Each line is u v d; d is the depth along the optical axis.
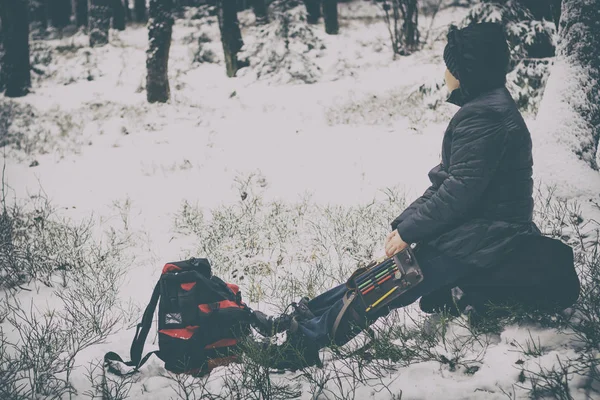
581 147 5.60
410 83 13.88
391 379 3.21
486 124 2.87
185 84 15.95
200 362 3.50
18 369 3.63
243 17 26.88
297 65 15.88
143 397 3.34
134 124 12.30
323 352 3.62
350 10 29.11
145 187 8.02
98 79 18.88
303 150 9.03
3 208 7.08
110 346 3.93
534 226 3.20
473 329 3.35
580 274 3.92
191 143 10.36
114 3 26.80
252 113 12.65
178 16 27.97
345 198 6.79
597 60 5.67
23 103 16.03
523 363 3.07
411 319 3.73
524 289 3.08
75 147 10.90
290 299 4.48
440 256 3.08
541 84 9.70
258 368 3.32
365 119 10.62
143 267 5.46
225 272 5.11
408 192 6.74
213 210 6.78
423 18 24.70
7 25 16.88
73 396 3.42
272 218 6.16
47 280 5.16
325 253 5.32
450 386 3.05
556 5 6.57
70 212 7.25
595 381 2.90
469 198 2.88
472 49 2.94
